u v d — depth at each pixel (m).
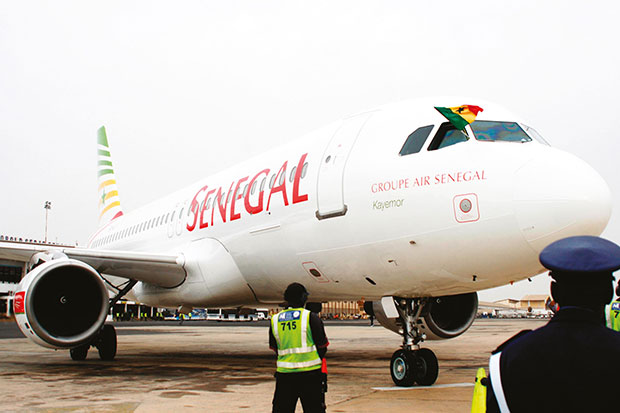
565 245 1.86
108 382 8.04
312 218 8.25
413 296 7.89
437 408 5.92
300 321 4.25
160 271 11.02
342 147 8.23
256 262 9.56
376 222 7.29
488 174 6.40
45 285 9.19
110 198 21.47
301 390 4.22
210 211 11.03
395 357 7.75
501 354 1.81
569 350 1.68
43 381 8.20
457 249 6.55
